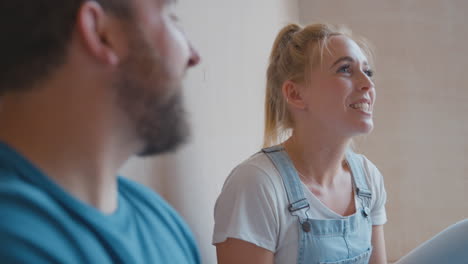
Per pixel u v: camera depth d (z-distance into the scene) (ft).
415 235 7.66
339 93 3.62
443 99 7.52
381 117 7.58
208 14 4.49
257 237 3.38
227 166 5.06
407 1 7.47
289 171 3.66
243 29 5.67
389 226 7.65
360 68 3.72
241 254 3.38
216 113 4.71
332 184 3.93
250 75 5.98
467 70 7.48
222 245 3.52
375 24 7.55
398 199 7.63
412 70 7.52
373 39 7.57
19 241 1.20
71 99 1.39
